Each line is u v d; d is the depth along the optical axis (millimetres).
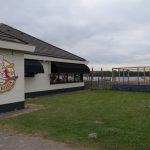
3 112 12711
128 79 30000
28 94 19969
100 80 30422
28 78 19953
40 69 19703
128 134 8070
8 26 25375
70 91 26484
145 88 26891
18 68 13914
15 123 9914
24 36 25094
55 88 23703
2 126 9375
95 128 8930
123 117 11031
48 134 8164
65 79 25781
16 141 7406
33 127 9188
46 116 11438
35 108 14156
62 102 16906
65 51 27828
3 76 12734
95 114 11883
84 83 30422
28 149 6645
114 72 30812
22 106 14086
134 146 6848
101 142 7227
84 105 15234
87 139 7535
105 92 25578
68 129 8820
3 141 7418
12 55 13438
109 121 10156
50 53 23016
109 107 14289
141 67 29500
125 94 23219
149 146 6840
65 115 11664
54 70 22781
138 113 12117
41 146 6902
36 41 25422
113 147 6781
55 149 6637
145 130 8602
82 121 10211
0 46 12164
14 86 13555
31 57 19531
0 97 12547
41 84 21641
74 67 25891
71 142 7262
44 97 20422
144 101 17344
